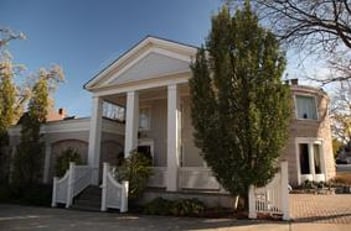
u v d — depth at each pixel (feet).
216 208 39.14
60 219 37.17
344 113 92.94
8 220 36.76
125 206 42.55
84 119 62.80
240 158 34.50
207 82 37.70
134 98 52.80
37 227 32.40
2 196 57.36
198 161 54.19
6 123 68.64
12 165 63.67
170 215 38.47
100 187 51.11
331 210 38.50
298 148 63.36
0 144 67.41
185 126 56.80
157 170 47.78
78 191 50.83
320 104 69.00
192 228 30.58
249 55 35.78
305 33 42.11
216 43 38.22
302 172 63.16
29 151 61.57
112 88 55.67
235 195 35.81
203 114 37.06
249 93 34.78
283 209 33.81
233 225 31.40
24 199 55.93
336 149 118.52
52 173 64.80
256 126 33.86
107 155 61.16
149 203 42.22
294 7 41.14
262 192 35.63
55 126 65.98
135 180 44.04
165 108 61.26
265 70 35.47
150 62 52.80
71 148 60.03
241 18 37.58
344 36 41.14
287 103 35.60
